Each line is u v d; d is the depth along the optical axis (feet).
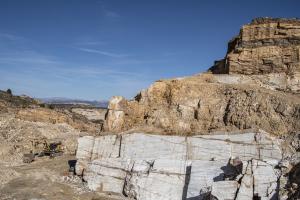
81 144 122.11
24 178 119.14
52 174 125.39
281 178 83.15
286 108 104.06
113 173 110.73
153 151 109.29
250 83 125.49
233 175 90.22
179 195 98.58
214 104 116.78
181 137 107.34
